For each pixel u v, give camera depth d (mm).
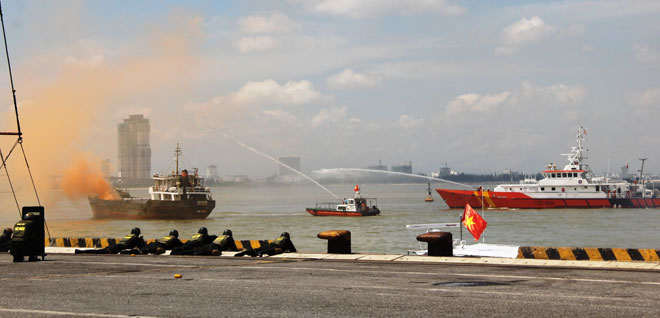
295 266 21828
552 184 119500
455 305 13594
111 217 119438
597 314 12453
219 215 129250
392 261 23375
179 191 112062
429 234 24859
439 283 17000
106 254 28812
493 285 16516
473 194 124125
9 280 18594
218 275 19344
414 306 13547
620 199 118812
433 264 22125
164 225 101062
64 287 16953
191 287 16688
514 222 94875
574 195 118812
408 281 17453
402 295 14977
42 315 12945
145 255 27797
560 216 105750
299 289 16125
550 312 12703
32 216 25109
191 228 93812
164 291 16031
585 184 118500
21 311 13398
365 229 86625
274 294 15352
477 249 32000
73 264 23484
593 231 80812
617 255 22750
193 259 25281
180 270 20969
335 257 24969
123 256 27234
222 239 28172
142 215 112875
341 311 13094
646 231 80500
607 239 72000
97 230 92188
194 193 112562
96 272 20609
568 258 23328
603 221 95688
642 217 102562
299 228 90562
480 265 21656
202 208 112500
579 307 13203
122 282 17875
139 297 15133
